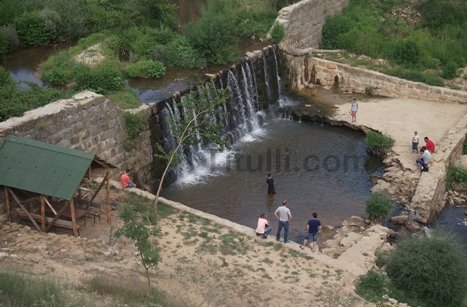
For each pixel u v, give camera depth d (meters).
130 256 22.36
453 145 34.84
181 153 32.91
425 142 34.62
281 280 22.41
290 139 37.53
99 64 34.97
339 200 31.20
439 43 46.62
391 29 47.75
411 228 29.22
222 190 31.83
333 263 24.05
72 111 27.03
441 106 40.72
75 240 22.44
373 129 37.50
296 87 43.81
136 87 34.59
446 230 28.89
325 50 46.06
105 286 17.75
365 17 48.69
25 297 15.22
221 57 37.91
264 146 36.62
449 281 22.95
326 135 38.06
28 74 35.66
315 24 46.16
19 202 22.84
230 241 24.78
